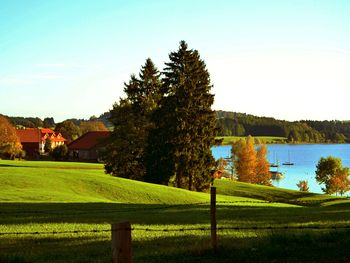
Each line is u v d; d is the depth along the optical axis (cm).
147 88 7262
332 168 11162
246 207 3619
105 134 13388
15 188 4469
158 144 6488
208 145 6656
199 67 6738
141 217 2644
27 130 15625
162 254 1295
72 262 1241
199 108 6612
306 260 1172
